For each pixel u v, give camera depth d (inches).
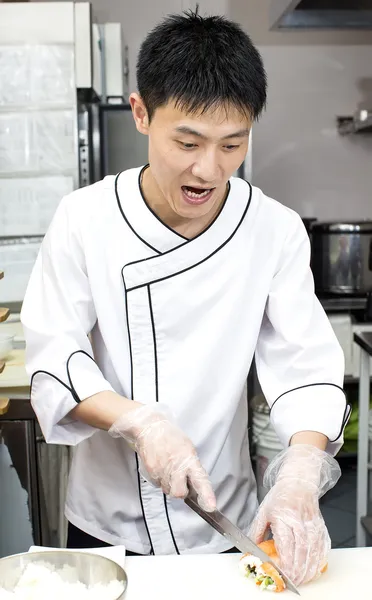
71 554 38.5
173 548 50.8
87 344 49.1
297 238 50.9
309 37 159.2
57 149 113.7
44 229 115.2
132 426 43.8
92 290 49.2
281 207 51.3
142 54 40.8
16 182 114.3
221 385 50.2
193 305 49.0
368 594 39.1
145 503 50.4
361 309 137.9
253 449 113.0
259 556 39.4
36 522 82.6
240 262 49.2
